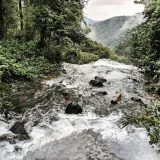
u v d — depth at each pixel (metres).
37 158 3.83
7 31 14.19
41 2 11.71
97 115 5.87
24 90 7.56
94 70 11.22
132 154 3.99
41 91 7.55
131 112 6.08
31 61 10.41
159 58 9.32
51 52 11.83
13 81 8.36
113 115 5.90
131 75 10.32
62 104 6.51
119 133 4.75
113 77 9.92
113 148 4.16
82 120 5.47
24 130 4.73
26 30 13.74
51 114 5.74
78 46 13.45
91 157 3.81
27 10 12.45
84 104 6.55
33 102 6.55
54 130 4.89
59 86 8.12
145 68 10.12
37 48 12.09
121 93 7.72
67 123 5.27
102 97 7.23
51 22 11.35
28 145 4.25
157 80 9.10
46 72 10.02
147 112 4.31
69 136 4.61
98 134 4.70
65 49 12.55
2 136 4.46
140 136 4.58
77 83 8.84
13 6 15.53
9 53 10.10
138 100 6.88
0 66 7.99
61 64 11.73
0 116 5.42
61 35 12.05
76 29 12.66
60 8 11.80
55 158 3.81
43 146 4.21
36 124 5.16
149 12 10.66
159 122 3.60
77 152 3.97
